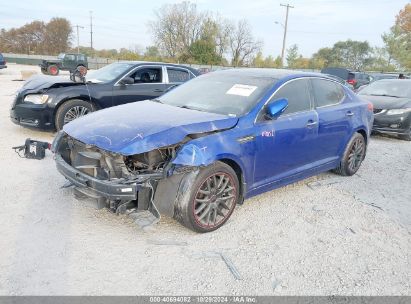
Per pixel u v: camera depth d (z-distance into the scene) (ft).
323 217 14.40
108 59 186.09
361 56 278.67
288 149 14.85
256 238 12.46
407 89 33.32
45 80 25.40
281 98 14.21
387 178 19.98
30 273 9.82
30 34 280.10
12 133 24.84
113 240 11.69
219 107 14.21
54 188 15.37
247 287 9.90
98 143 11.43
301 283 10.23
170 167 11.58
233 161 12.85
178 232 12.48
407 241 12.96
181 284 9.84
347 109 18.13
